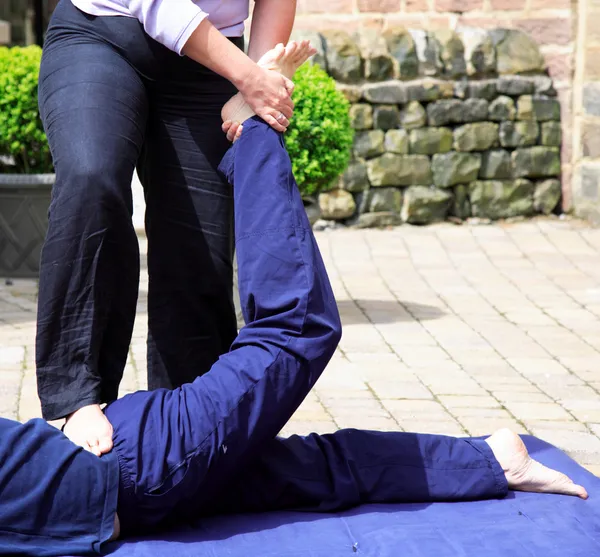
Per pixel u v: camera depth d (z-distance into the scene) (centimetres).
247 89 297
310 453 301
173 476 269
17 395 441
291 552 265
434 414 427
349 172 925
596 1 959
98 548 260
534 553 264
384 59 927
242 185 296
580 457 381
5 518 256
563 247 862
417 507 300
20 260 722
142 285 672
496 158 965
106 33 298
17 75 693
